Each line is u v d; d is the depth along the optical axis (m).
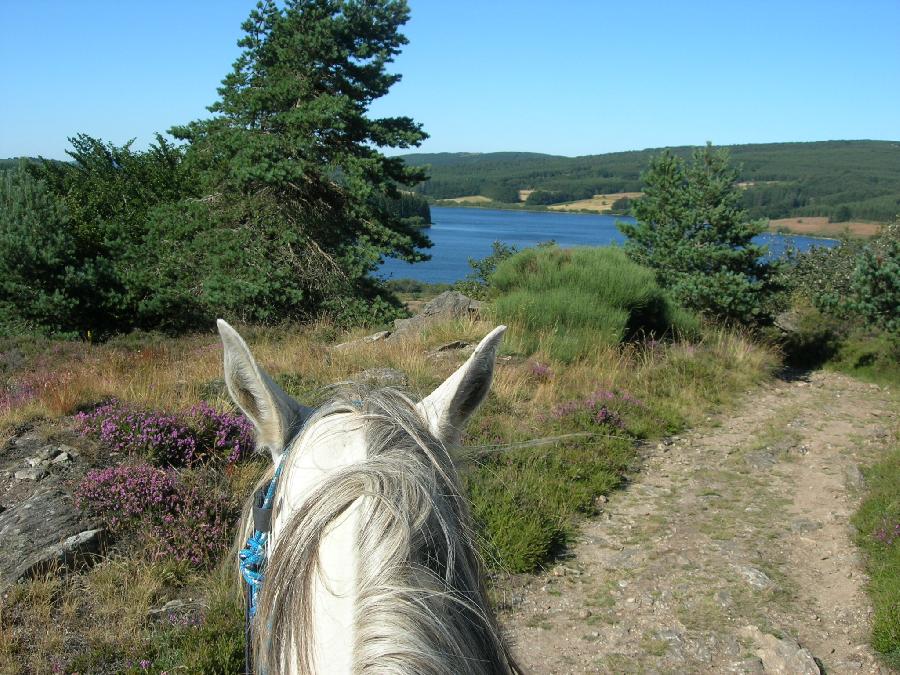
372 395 1.45
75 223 17.80
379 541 1.04
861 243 20.77
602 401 9.16
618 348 12.08
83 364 10.18
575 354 11.22
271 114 19.23
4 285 14.98
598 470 7.23
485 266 21.59
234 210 18.25
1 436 6.21
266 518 1.43
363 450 1.25
